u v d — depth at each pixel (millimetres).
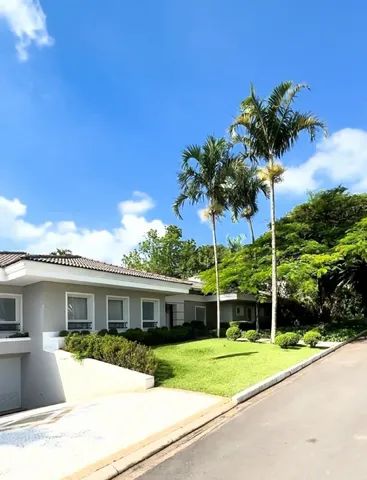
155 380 13148
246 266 27625
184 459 6848
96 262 23766
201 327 28328
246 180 29422
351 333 26922
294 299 35625
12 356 17969
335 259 24641
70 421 9328
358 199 29031
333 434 7629
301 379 13297
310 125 22281
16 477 6168
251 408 9984
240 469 6223
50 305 18031
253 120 22547
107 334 17516
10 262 17125
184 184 25172
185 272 44875
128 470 6555
